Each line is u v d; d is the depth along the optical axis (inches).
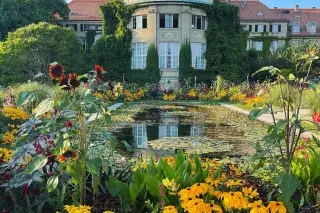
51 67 120.3
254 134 409.7
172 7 1357.0
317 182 130.8
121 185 123.3
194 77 1365.7
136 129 455.8
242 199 98.4
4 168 132.0
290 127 117.7
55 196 131.3
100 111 121.3
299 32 2208.4
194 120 556.7
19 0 1590.8
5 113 244.5
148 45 1370.6
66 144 114.0
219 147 328.5
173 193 111.1
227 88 1094.4
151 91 1073.5
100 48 1387.8
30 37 1133.7
